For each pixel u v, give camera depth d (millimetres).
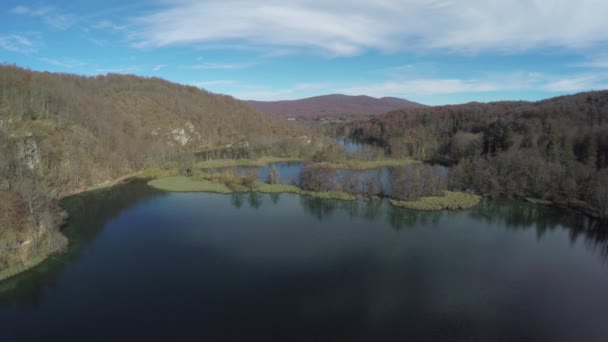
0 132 91500
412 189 96562
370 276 54969
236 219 82125
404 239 70250
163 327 42375
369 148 175750
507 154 111938
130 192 106000
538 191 97875
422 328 42750
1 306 46969
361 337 40969
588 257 63125
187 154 164125
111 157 125312
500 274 56312
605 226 78562
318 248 65625
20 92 119312
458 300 48812
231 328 42281
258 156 174875
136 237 70750
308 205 94000
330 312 45656
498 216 85125
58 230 69500
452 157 158000
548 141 119688
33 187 69125
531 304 48219
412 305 47406
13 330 41969
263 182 115750
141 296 49219
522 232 75000
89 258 61062
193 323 43188
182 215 84938
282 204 94750
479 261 60781
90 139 124000
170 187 110875
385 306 47125
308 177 107875
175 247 65812
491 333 42094
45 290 50812
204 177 121125
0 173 76000
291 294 49750
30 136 98812
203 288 51281
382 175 129750
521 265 59562
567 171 98375
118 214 85375
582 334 42156
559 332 42500
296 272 56156
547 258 62438
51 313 45312
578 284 53688
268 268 57469
